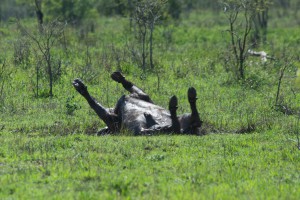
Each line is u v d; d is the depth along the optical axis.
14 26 115.81
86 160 33.59
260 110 52.50
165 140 38.47
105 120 43.88
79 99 56.09
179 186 28.95
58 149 36.44
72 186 28.98
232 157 35.25
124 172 31.38
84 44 93.12
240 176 31.12
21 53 72.44
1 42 90.38
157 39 100.00
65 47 80.56
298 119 46.00
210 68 72.44
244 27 104.75
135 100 43.88
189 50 91.69
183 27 128.50
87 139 39.62
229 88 62.66
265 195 27.92
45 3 120.88
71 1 120.81
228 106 53.69
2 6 176.12
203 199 27.11
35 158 34.06
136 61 73.88
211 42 106.38
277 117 49.34
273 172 32.03
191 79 67.00
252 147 38.22
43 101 55.12
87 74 65.81
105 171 31.36
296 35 120.69
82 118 48.66
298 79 26.80
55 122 47.12
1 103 53.09
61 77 64.44
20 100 55.12
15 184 29.20
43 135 42.38
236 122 47.16
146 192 28.38
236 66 68.88
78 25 117.00
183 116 41.84
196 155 35.50
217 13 162.62
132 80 65.25
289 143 39.47
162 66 73.31
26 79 63.62
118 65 70.00
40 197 27.34
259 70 71.06
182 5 154.62
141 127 41.53
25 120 47.88
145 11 74.81
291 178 31.16
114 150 36.03
